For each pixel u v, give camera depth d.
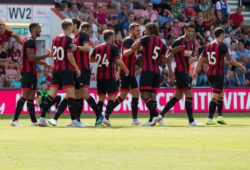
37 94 76.50
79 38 56.72
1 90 76.44
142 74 58.22
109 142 42.53
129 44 59.25
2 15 86.75
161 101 80.19
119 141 43.16
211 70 60.50
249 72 93.69
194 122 59.47
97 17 93.25
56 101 58.84
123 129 53.19
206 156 36.56
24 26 87.31
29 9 87.62
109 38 58.06
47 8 88.06
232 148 39.94
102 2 96.31
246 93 83.81
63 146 40.25
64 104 57.12
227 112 82.88
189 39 58.78
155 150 38.81
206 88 82.25
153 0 98.38
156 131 51.16
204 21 98.69
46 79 81.31
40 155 36.50
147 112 79.50
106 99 76.94
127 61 59.50
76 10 91.38
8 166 32.88
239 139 44.97
